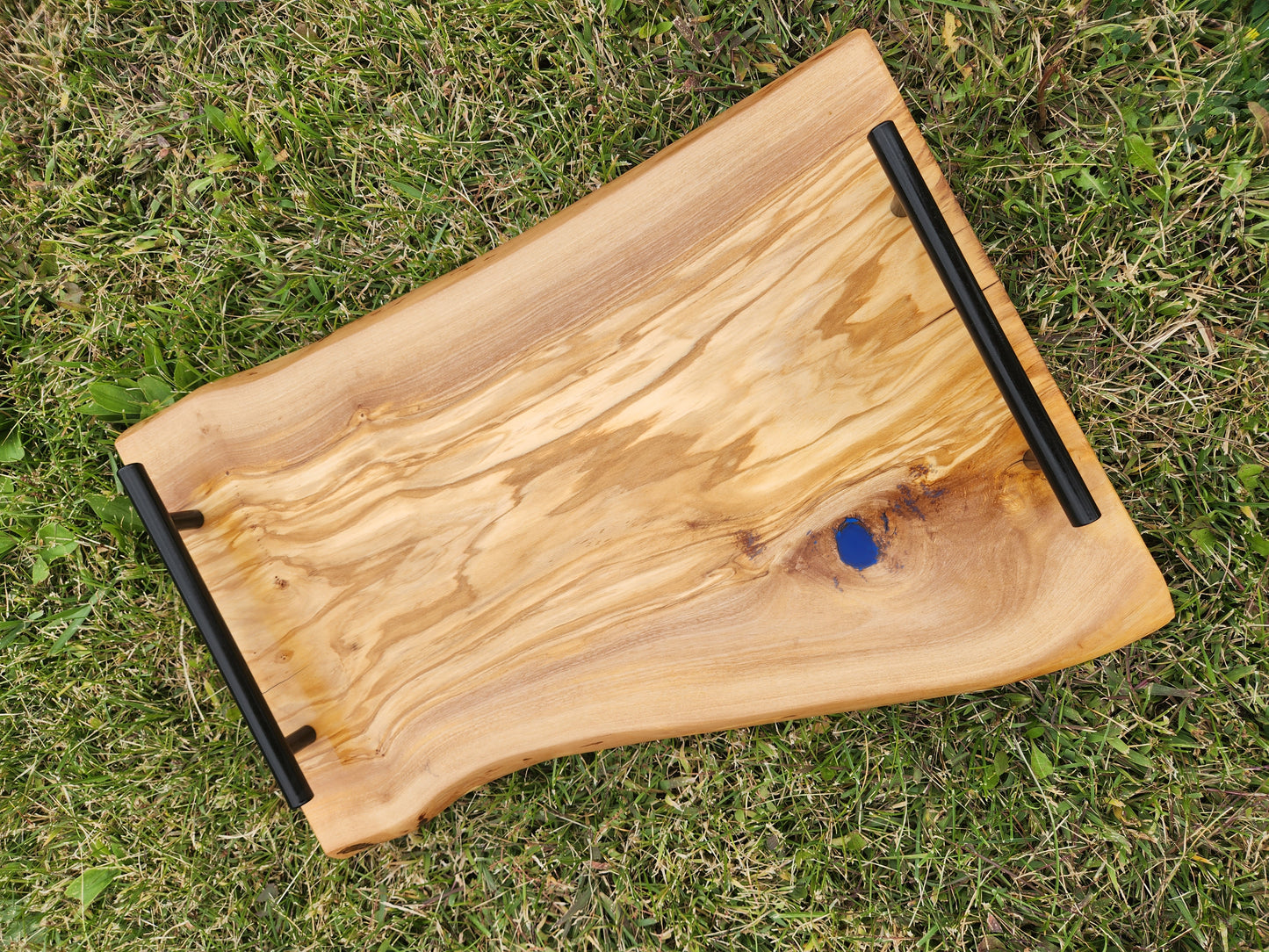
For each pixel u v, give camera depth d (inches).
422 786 38.1
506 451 35.9
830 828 44.5
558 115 44.3
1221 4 40.2
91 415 46.1
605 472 35.5
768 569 34.9
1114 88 41.2
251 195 46.5
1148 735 42.9
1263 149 39.8
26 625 47.9
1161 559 42.5
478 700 37.3
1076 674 43.0
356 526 37.1
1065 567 32.9
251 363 46.8
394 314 35.9
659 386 34.9
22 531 47.5
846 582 34.5
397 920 46.4
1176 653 42.4
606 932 45.6
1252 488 41.0
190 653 46.9
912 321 33.5
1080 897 43.4
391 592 37.3
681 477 35.2
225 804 47.3
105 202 47.4
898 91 32.8
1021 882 44.2
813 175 33.5
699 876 45.7
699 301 34.5
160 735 47.6
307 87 45.7
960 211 32.7
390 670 37.7
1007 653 33.7
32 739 48.6
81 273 47.4
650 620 35.8
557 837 45.7
